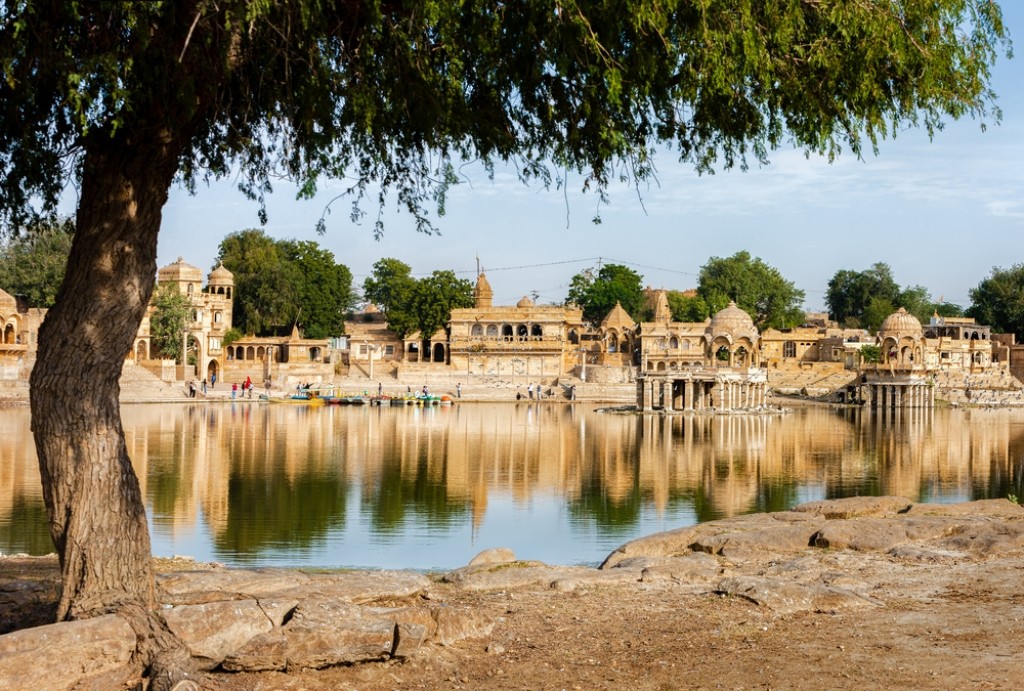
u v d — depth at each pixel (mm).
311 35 13398
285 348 144750
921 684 13250
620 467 58156
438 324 150250
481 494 45750
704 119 15867
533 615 16750
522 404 127938
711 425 94688
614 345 156500
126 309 14492
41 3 12914
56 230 17250
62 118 15656
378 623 14234
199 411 100125
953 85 15227
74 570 14227
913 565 21141
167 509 39312
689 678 13758
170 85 13797
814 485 50812
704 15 13406
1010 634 15531
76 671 12891
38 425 14344
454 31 13680
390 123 15320
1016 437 84812
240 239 158750
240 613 14328
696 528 24797
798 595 17562
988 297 182750
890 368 128750
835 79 14875
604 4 13430
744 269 188625
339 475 51719
